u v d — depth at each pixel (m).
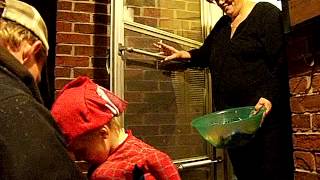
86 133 1.08
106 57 2.25
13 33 0.78
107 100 1.16
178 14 2.14
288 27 1.44
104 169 1.15
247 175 1.68
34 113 0.65
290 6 1.43
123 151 1.18
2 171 0.58
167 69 2.02
